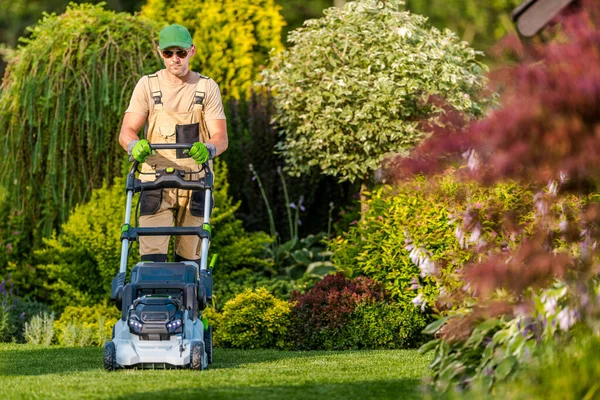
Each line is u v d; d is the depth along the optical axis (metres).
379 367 9.05
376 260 12.73
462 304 8.53
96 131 15.16
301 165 15.45
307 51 14.96
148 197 9.44
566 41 6.67
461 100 14.31
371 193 14.38
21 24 34.78
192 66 18.44
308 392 7.14
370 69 14.70
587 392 6.05
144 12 19.08
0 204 15.71
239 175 17.08
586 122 6.16
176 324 8.47
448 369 7.23
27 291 15.27
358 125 14.64
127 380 7.76
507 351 6.87
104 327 12.65
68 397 6.84
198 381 7.69
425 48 14.68
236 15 18.69
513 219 7.98
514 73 6.53
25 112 15.35
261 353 11.04
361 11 15.02
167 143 8.95
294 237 16.25
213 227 14.48
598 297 6.76
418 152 7.33
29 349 11.39
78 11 15.96
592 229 7.12
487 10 33.03
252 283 14.52
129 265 14.01
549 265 6.67
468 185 8.84
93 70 15.19
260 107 17.12
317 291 12.60
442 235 12.08
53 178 15.33
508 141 6.34
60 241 14.50
